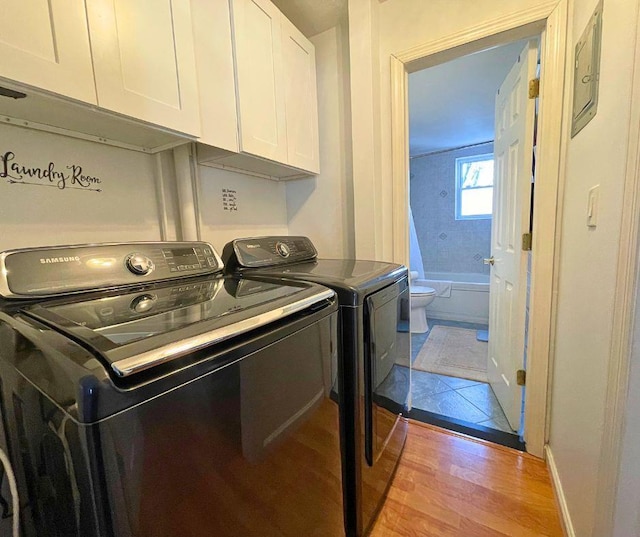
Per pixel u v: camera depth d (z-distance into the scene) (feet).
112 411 1.49
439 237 14.74
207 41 3.83
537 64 4.80
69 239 3.57
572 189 3.99
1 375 2.29
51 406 1.69
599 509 2.77
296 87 5.47
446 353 8.98
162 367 1.71
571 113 4.09
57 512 1.86
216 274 4.15
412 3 5.36
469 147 13.62
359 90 5.56
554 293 4.61
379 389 3.95
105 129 3.43
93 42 2.75
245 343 2.17
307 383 2.79
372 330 3.65
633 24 2.41
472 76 7.73
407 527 3.89
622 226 2.49
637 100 2.32
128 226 4.14
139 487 1.60
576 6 4.01
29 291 2.56
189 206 4.58
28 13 2.37
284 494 2.59
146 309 2.44
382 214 6.00
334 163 6.38
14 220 3.16
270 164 5.22
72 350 1.65
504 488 4.42
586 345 3.30
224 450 2.04
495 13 4.72
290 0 5.41
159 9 3.28
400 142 5.83
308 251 5.84
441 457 5.06
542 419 4.91
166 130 3.43
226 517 2.08
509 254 5.82
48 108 2.82
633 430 2.36
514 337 5.54
